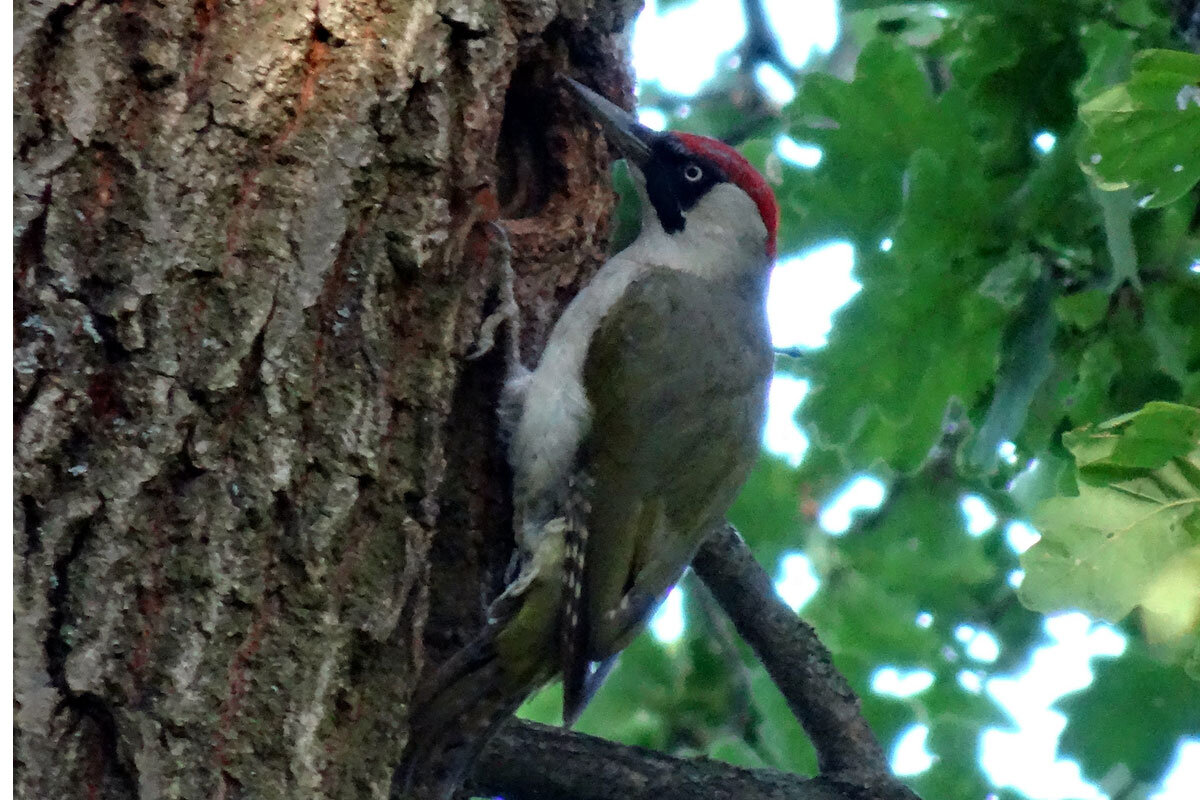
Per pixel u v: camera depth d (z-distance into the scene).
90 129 6.65
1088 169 9.08
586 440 9.92
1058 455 11.23
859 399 11.09
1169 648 11.38
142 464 6.60
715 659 13.75
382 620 7.43
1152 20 10.69
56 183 6.56
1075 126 10.82
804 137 11.49
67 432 6.43
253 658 6.90
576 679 9.25
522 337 9.98
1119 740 11.83
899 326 10.98
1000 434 10.61
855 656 14.48
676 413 10.18
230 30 7.19
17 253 6.46
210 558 6.79
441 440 8.00
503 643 9.27
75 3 6.69
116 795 6.41
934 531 14.95
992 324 10.96
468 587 9.47
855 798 10.04
